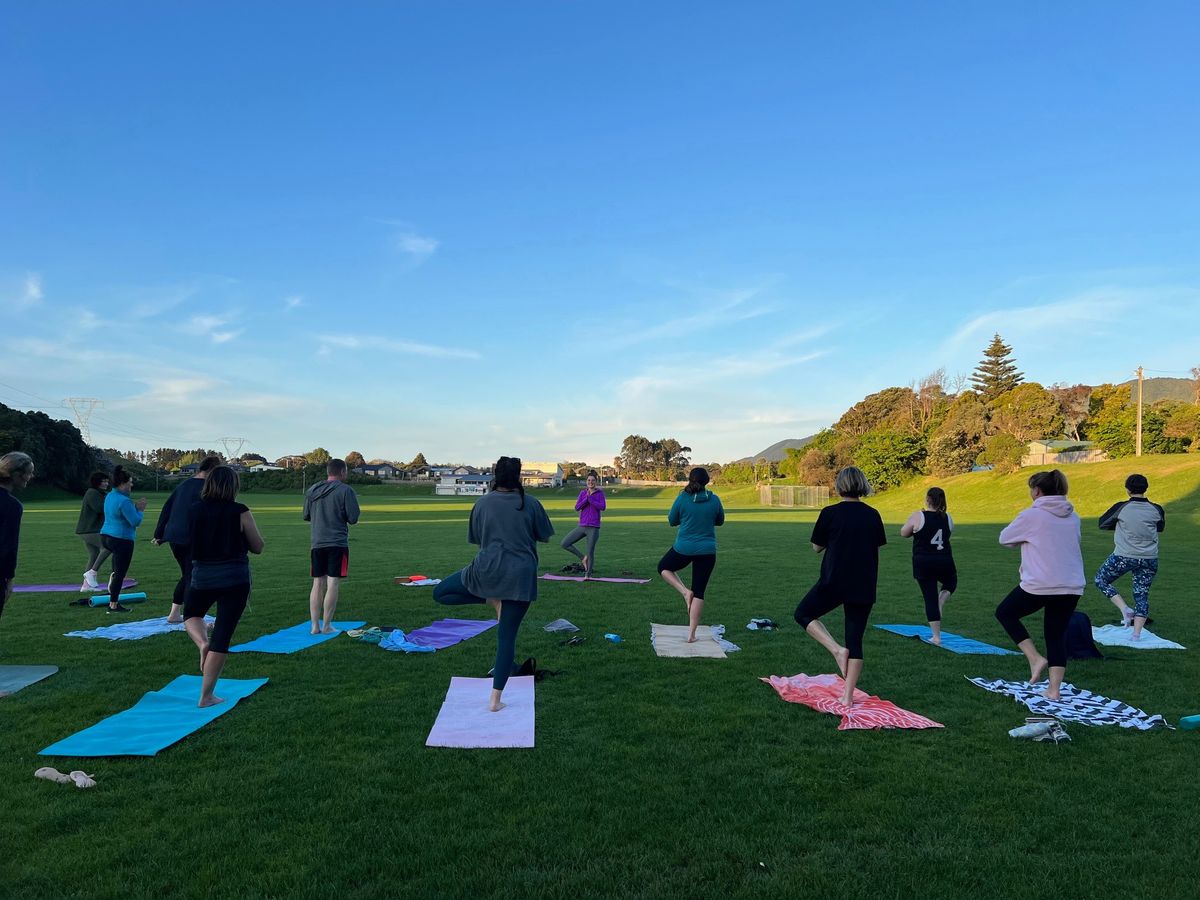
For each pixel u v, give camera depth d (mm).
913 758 4391
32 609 9203
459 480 126812
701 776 4078
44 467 70438
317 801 3703
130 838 3303
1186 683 6254
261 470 120562
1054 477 5844
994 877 3090
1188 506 31422
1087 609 10117
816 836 3430
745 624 8539
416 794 3789
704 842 3340
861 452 71812
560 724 4922
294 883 2953
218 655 5121
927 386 95375
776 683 5883
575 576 12797
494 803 3705
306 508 7906
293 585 11500
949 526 7801
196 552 5129
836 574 5305
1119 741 4723
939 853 3275
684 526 7402
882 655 7105
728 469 114312
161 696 5383
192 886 2926
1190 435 55938
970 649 7398
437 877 3014
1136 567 8141
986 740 4730
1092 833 3496
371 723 4867
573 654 6898
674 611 9297
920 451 68938
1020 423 65125
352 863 3105
